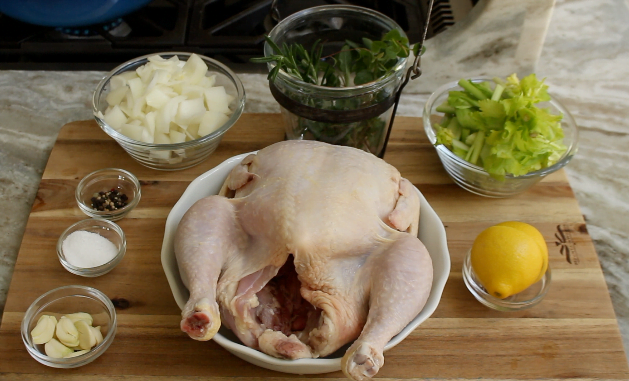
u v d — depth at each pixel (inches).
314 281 22.9
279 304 24.0
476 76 36.7
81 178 29.9
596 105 35.5
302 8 38.7
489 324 25.7
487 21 34.2
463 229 28.5
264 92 35.5
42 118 33.8
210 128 29.1
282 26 28.9
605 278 29.3
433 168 30.6
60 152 30.8
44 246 27.6
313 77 27.4
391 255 22.7
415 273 22.4
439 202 29.4
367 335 21.6
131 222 28.5
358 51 29.2
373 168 24.7
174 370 24.5
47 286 26.5
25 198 30.6
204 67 30.6
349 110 26.8
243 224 23.7
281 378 24.5
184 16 37.8
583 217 29.9
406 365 24.7
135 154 29.3
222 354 24.9
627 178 32.5
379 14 29.0
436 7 37.9
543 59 37.6
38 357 23.8
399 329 22.0
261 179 24.5
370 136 29.3
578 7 40.3
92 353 24.2
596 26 39.2
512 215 29.0
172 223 25.8
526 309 26.1
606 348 25.3
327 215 22.9
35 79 35.7
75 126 31.8
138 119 29.0
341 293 22.8
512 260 24.7
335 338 22.4
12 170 31.5
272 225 23.0
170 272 24.5
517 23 34.1
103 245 27.1
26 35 36.9
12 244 29.0
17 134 33.0
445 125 29.9
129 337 25.2
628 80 36.7
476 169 27.8
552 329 25.7
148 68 30.0
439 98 31.3
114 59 36.9
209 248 23.1
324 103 26.9
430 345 25.2
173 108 28.9
